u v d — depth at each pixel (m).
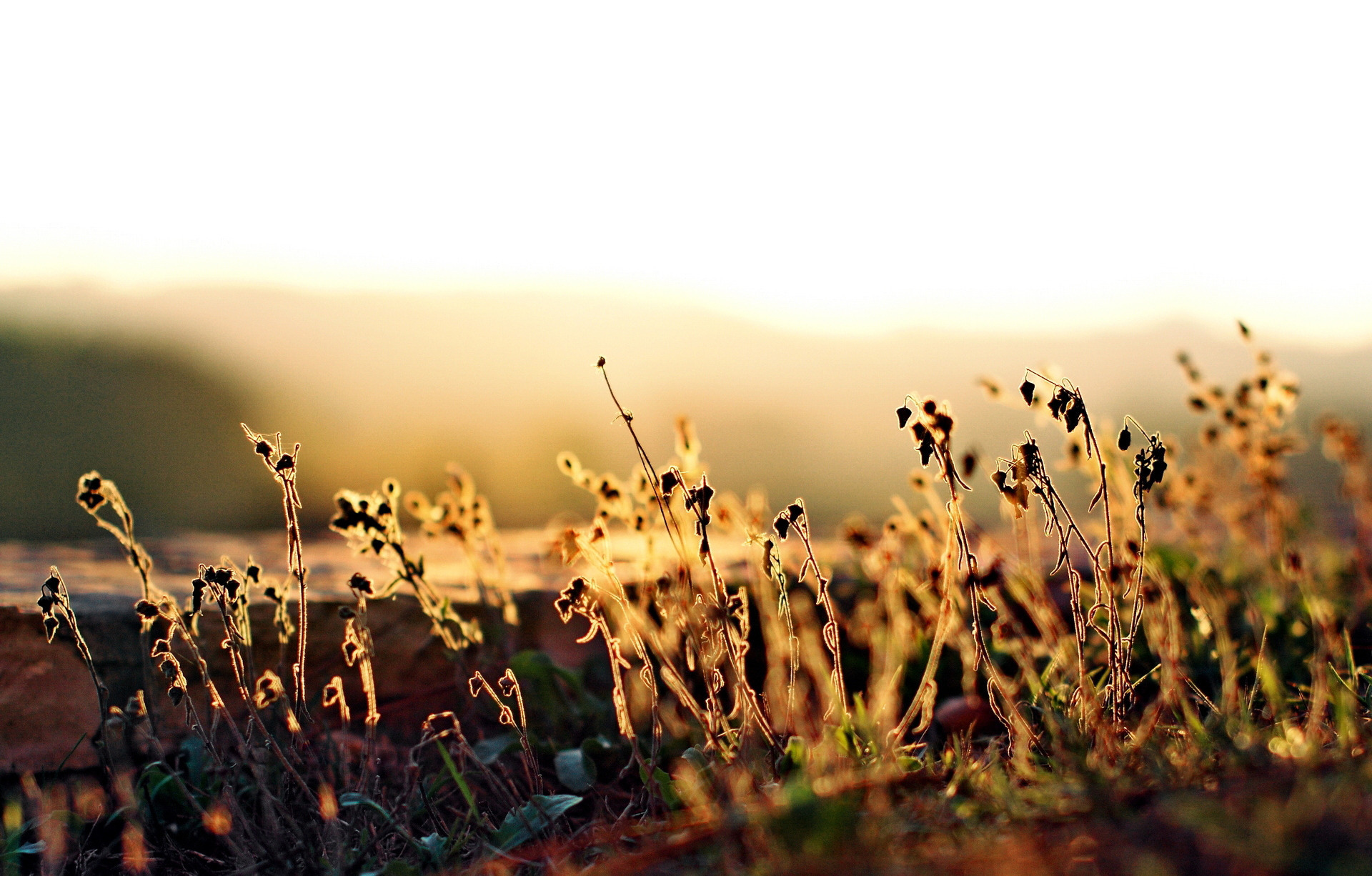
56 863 2.24
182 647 2.73
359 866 2.00
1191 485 3.52
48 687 2.60
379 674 3.01
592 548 2.35
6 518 8.08
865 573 3.50
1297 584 3.18
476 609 3.16
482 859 1.96
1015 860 1.45
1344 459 3.74
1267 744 1.88
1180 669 2.34
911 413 2.05
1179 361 3.56
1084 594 3.19
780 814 1.53
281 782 2.26
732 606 2.29
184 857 2.27
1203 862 1.35
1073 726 2.01
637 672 2.89
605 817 2.29
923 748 2.53
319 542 4.94
